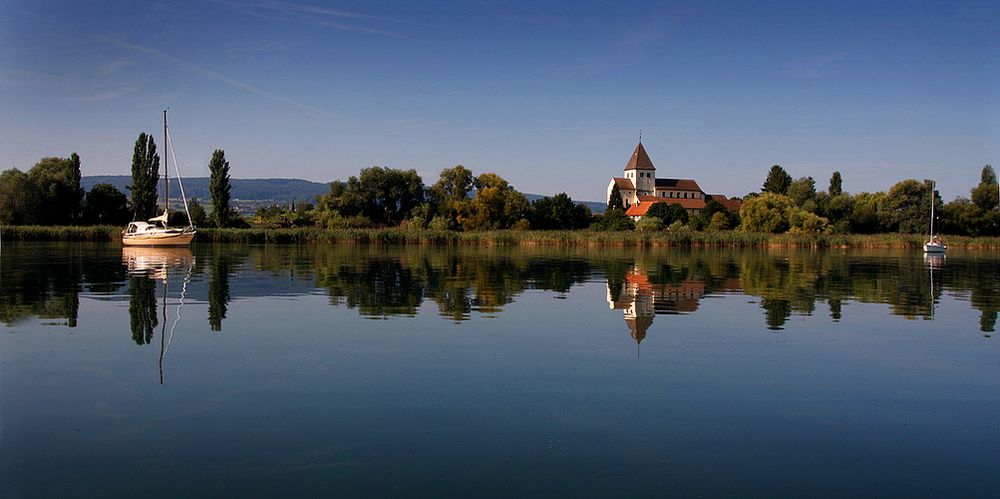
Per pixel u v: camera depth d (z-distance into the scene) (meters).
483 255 58.59
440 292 29.94
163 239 66.31
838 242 82.94
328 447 10.73
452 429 11.58
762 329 21.02
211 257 52.00
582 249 72.00
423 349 17.55
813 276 40.53
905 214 107.44
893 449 10.92
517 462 10.23
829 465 10.27
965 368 16.12
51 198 84.25
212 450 10.58
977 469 10.16
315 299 27.25
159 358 16.36
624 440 11.16
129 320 21.70
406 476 9.70
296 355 16.75
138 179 91.56
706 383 14.53
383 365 15.78
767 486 9.53
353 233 77.44
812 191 129.75
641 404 13.05
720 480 9.70
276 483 9.42
